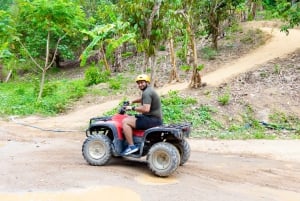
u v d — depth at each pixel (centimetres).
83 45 3675
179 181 693
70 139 1141
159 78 2358
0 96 2086
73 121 1533
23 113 1694
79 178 686
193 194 623
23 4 1848
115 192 618
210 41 3127
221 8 2702
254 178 731
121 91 2175
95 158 780
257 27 3319
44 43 2773
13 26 2033
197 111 1530
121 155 767
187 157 800
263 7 4506
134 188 642
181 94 1797
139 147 752
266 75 1956
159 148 713
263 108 1584
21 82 3089
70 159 844
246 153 982
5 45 1964
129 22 1197
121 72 2788
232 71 2161
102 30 1423
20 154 889
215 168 801
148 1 1148
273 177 741
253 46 2759
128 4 1167
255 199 610
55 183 657
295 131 1382
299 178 737
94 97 2092
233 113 1548
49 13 1855
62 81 2769
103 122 781
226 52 2730
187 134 755
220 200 600
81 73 3328
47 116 1694
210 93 1770
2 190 623
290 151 999
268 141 1155
